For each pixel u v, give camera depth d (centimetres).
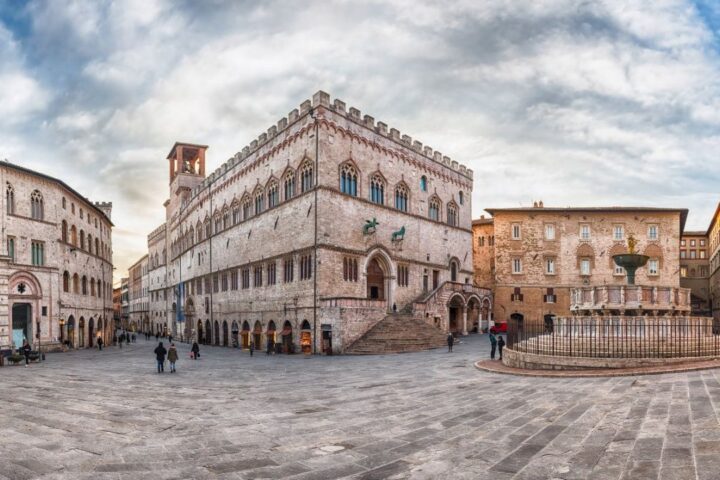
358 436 1506
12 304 5372
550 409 1697
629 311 3088
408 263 6538
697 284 10881
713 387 1723
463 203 7869
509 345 3481
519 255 8200
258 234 6506
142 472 1210
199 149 10331
